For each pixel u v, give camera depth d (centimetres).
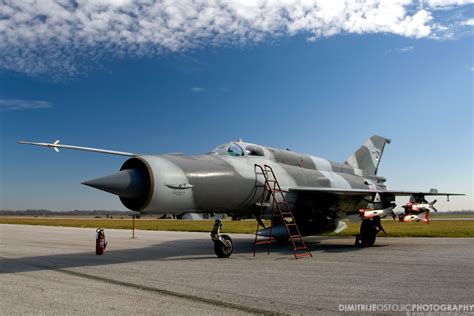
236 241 1777
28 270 941
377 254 1203
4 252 1414
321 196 1454
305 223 1539
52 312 538
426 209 1547
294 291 662
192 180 1026
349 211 1572
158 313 530
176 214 1088
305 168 1552
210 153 1280
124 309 551
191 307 561
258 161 1314
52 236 2422
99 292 668
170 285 723
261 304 575
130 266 990
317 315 517
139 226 3953
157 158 1002
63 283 758
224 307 560
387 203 1623
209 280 771
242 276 815
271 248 1436
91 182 870
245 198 1200
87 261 1112
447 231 2283
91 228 3659
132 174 938
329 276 808
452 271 861
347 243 1645
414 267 923
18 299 618
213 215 1198
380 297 615
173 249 1466
